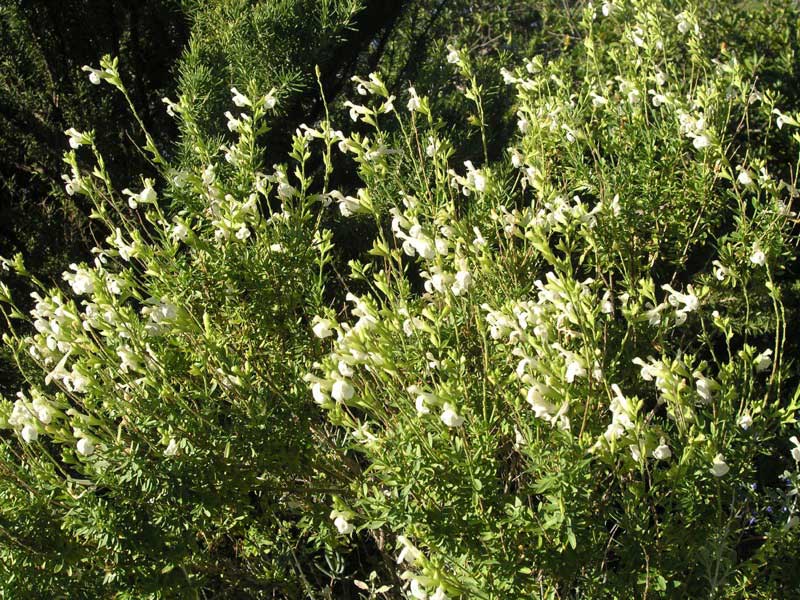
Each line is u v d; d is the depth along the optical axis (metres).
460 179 3.04
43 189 5.50
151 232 4.68
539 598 2.30
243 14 4.73
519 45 7.93
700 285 3.91
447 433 2.33
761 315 4.40
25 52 5.36
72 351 2.62
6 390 4.51
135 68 5.46
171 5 5.33
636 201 3.71
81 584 2.61
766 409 2.67
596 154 3.59
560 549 2.28
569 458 2.16
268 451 2.79
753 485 2.68
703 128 3.25
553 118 3.66
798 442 2.57
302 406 2.94
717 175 3.51
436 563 2.15
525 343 2.34
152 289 3.03
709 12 6.23
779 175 5.05
